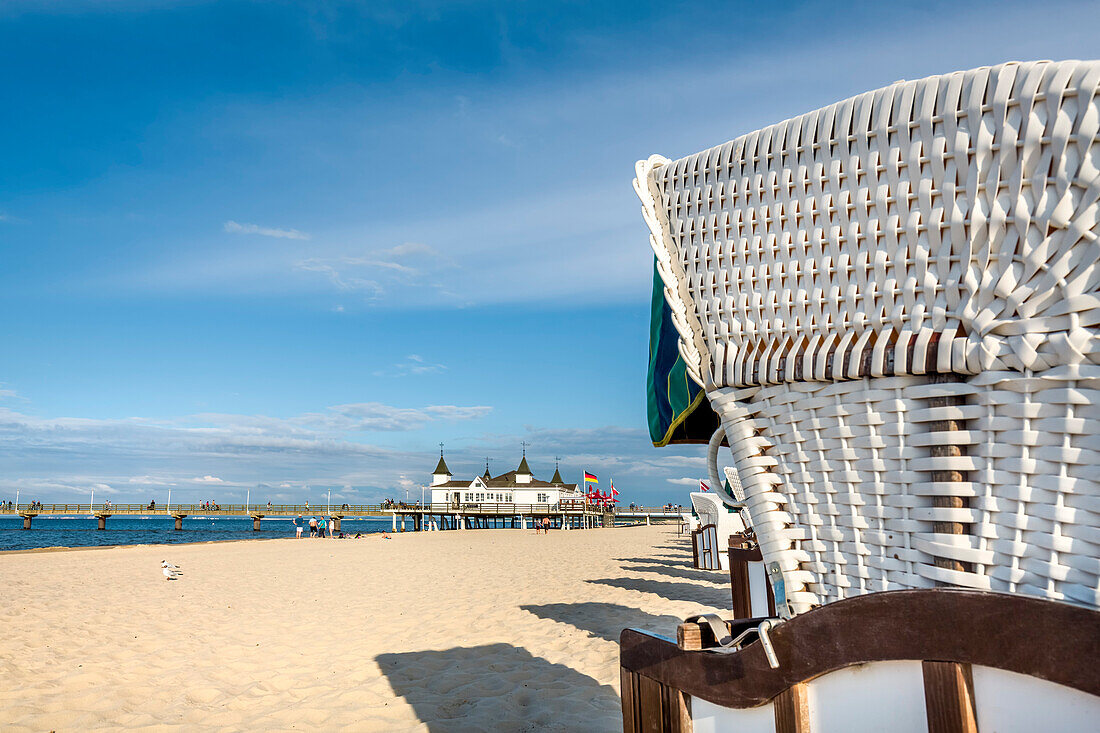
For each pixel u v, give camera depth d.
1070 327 1.69
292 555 25.09
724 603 10.23
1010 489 1.80
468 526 92.69
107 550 29.05
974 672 1.60
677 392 3.57
